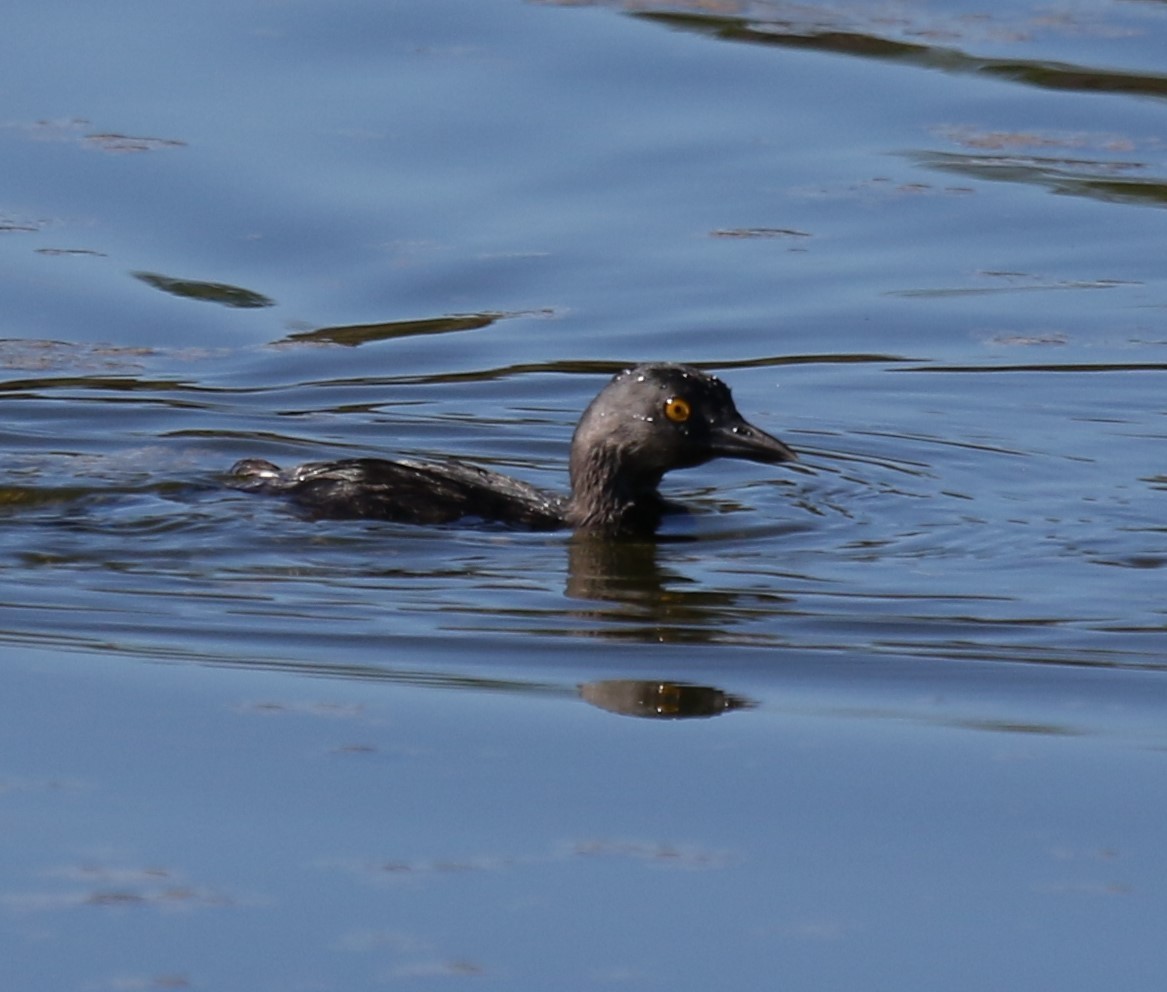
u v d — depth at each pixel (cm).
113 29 2012
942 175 1866
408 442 1468
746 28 2069
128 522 1240
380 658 1027
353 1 2072
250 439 1451
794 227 1789
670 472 1398
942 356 1602
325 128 1870
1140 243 1777
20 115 1867
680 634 1069
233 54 1975
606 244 1756
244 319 1648
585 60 1991
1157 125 1936
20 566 1155
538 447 1467
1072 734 943
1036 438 1449
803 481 1371
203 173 1805
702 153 1878
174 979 744
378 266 1714
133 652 1026
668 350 1612
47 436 1437
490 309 1669
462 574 1165
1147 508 1302
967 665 1028
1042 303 1688
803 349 1616
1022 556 1209
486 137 1875
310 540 1218
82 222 1750
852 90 1975
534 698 977
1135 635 1073
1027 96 1973
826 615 1100
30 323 1630
